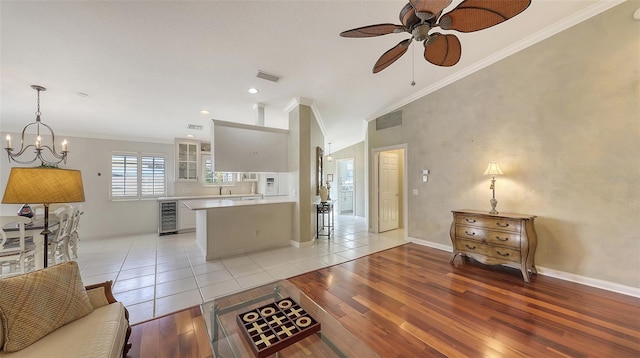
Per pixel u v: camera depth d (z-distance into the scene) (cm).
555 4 259
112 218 535
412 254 396
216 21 220
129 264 352
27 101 348
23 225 263
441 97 418
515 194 330
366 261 363
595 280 269
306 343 160
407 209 481
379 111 530
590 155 272
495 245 311
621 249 254
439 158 423
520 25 289
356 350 162
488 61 354
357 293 261
